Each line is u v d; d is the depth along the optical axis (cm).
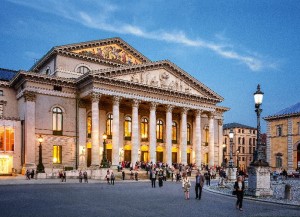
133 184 4209
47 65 6575
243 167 11950
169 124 6450
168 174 5506
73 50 6228
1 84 5978
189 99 6756
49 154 5591
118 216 1759
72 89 5966
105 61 6512
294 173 6706
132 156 5947
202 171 6325
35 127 5500
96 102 5566
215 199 2606
